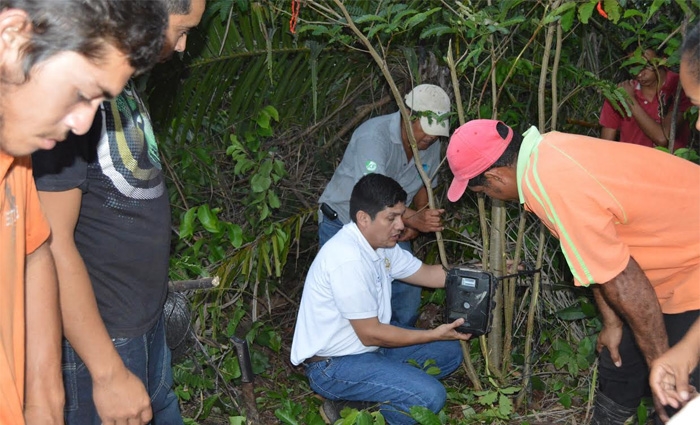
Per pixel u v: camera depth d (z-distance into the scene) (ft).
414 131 11.62
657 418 8.85
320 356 10.77
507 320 11.28
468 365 11.43
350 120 15.33
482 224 10.87
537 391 12.09
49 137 4.25
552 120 10.34
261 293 14.20
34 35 3.89
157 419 8.13
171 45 6.57
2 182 4.48
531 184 7.70
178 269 11.20
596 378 11.34
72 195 6.10
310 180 15.53
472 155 8.54
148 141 6.89
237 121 14.19
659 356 7.60
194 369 11.20
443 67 12.50
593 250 7.45
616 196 7.41
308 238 15.34
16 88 4.01
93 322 6.33
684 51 6.14
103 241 6.73
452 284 10.20
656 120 13.16
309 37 11.97
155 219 7.00
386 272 11.09
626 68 13.69
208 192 14.98
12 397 4.58
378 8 10.15
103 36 3.98
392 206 10.19
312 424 10.62
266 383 12.74
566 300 12.92
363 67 13.46
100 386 6.48
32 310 5.57
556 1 9.26
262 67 12.35
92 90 4.13
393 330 10.30
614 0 8.82
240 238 11.00
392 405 10.52
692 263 7.86
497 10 9.87
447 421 10.99
